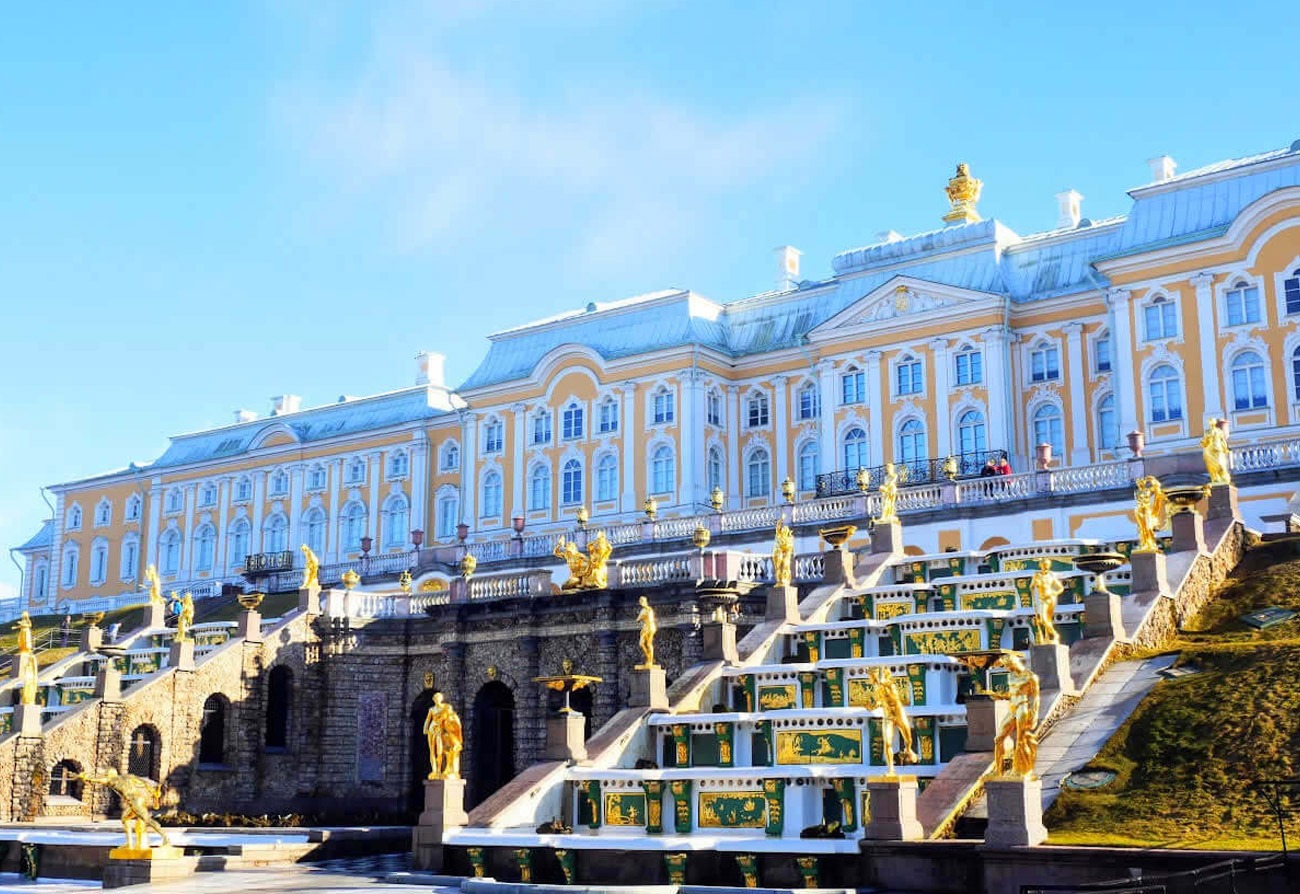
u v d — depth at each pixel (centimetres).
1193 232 6228
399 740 5506
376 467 9606
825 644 3975
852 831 2981
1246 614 3553
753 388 7894
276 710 5509
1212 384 6069
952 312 6925
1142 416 6244
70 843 3781
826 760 3322
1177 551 3850
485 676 5216
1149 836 2508
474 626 5278
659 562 4872
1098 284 6506
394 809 5406
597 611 4928
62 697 5653
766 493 7762
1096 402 6631
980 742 2923
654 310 8081
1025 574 3900
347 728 5500
